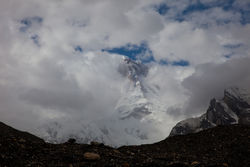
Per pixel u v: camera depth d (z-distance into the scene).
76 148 25.89
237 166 28.44
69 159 21.86
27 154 21.69
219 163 27.83
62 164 20.67
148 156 27.17
